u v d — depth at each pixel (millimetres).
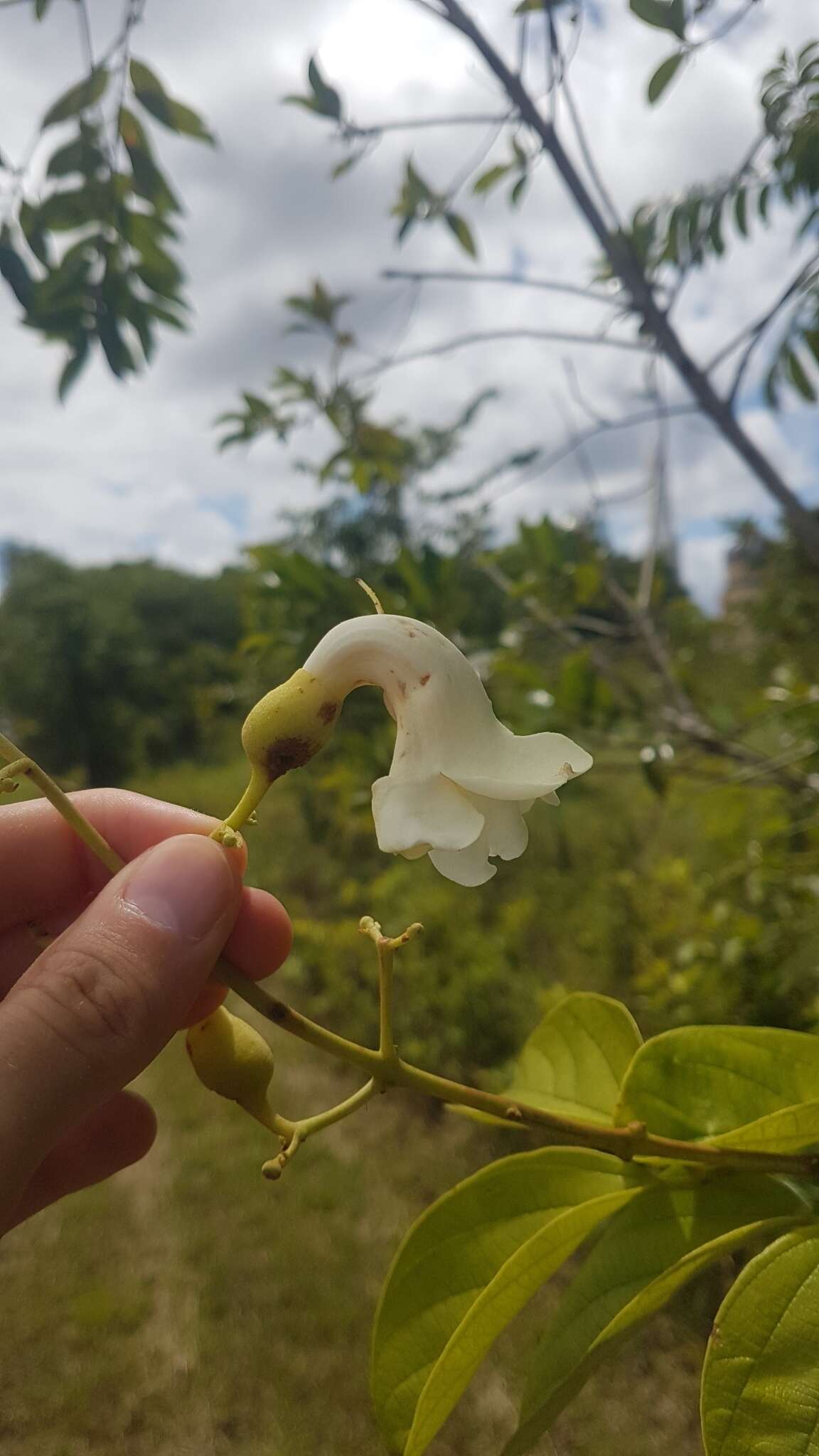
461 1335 106
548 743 107
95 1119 188
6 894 176
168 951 113
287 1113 508
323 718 109
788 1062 125
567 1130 112
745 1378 97
